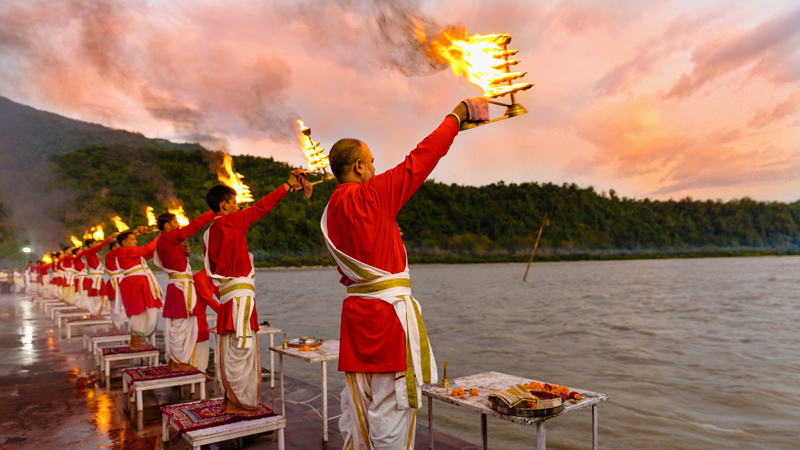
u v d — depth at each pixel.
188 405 4.34
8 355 8.84
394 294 2.05
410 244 124.00
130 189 72.25
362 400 2.09
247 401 4.14
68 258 15.11
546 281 51.44
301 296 32.78
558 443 5.46
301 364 9.58
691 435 5.91
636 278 54.91
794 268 73.81
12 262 50.41
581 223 143.25
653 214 152.75
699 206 155.50
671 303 26.88
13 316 15.61
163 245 5.58
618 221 148.38
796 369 10.25
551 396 2.93
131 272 6.99
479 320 19.83
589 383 8.91
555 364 10.87
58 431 4.66
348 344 2.10
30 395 6.00
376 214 2.01
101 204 67.44
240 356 4.09
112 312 9.12
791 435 5.92
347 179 2.26
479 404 2.97
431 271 86.12
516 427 5.95
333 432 4.54
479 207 138.25
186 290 5.82
